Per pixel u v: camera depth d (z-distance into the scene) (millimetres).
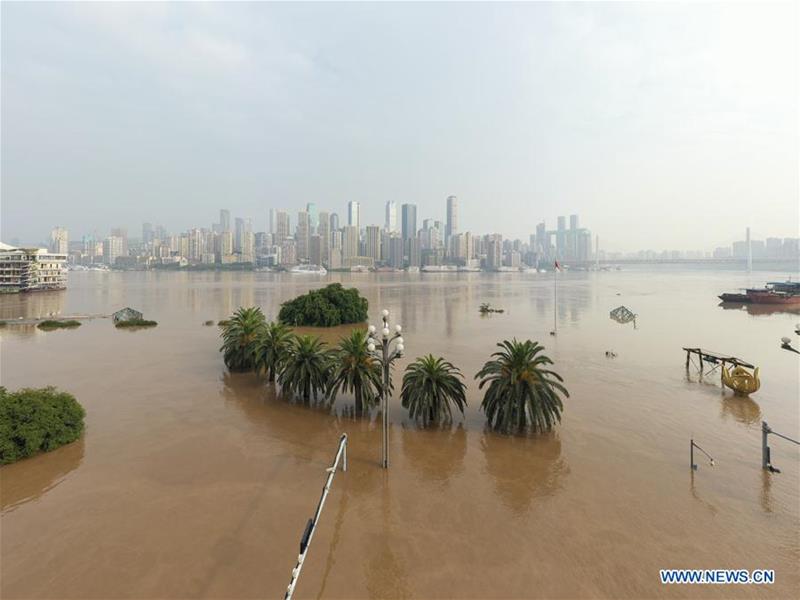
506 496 21000
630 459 25031
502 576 15656
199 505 20047
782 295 110750
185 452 25703
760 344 60938
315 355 34562
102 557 16484
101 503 20156
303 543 13578
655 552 16922
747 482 22312
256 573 15750
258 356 40281
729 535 17984
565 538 17766
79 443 26844
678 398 36500
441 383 29531
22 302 120875
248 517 19125
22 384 40188
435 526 18578
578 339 65125
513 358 28578
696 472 23422
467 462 24625
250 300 133000
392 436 28250
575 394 37625
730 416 32250
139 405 34188
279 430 29234
